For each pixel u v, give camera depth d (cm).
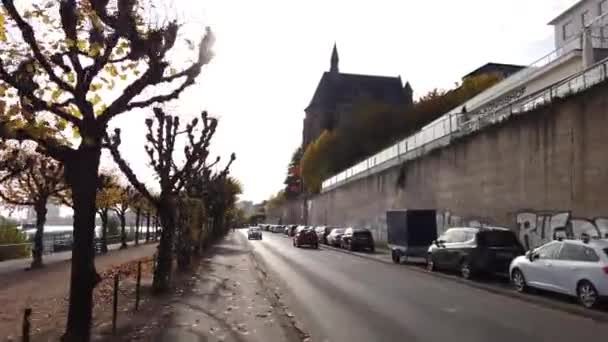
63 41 674
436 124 3444
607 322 1077
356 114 8156
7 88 659
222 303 1264
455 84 7419
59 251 3525
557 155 2070
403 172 3891
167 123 1570
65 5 673
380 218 4503
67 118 701
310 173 8569
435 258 2173
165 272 1450
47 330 932
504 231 1911
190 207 2341
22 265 2391
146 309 1159
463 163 2916
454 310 1234
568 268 1311
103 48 712
